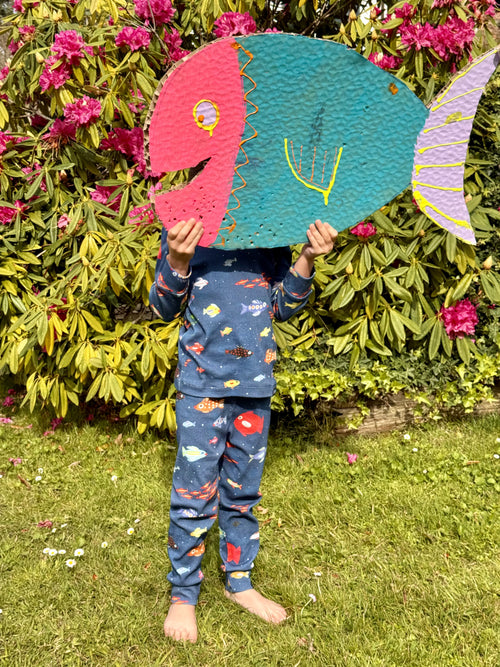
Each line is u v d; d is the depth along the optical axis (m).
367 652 1.79
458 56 2.95
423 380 3.21
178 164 1.51
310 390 3.03
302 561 2.26
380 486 2.76
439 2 2.96
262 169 1.57
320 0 3.49
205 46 1.40
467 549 2.28
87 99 2.93
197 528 1.83
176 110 1.45
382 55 2.95
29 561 2.24
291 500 2.66
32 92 3.25
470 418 3.42
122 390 2.92
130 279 2.96
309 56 1.46
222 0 3.03
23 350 2.92
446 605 1.98
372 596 2.04
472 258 2.94
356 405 3.27
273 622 1.93
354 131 1.57
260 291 1.75
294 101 1.51
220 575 2.18
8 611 1.97
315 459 3.03
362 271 2.84
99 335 3.06
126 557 2.27
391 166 1.60
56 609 1.99
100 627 1.90
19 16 3.35
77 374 3.07
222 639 1.86
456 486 2.74
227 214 1.60
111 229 3.06
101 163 3.17
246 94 1.48
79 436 3.36
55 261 3.20
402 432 3.35
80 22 3.39
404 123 1.56
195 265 1.73
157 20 3.08
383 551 2.30
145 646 1.83
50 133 3.09
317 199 1.63
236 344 1.70
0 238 3.14
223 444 1.80
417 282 2.93
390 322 2.97
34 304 3.08
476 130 3.15
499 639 1.82
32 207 3.21
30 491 2.80
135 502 2.68
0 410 3.83
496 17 3.54
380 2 3.48
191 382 1.73
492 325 3.27
